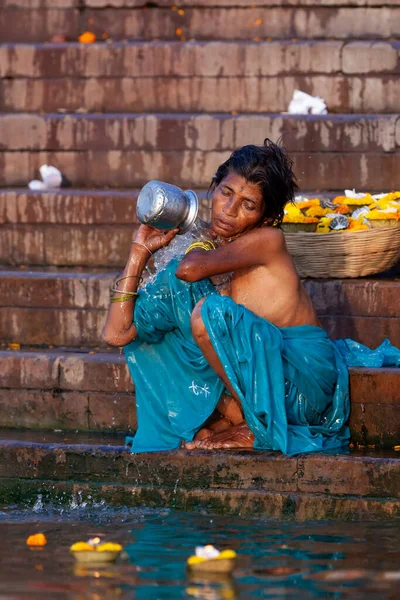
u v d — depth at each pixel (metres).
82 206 14.23
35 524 8.38
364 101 15.27
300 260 11.77
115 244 13.97
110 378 11.05
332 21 16.28
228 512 8.88
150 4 17.00
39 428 11.22
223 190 9.22
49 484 9.42
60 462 9.43
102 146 15.38
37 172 15.66
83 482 9.36
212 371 9.58
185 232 9.41
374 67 15.40
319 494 8.71
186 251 9.41
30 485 9.49
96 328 12.54
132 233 13.91
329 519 8.62
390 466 8.55
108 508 9.06
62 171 15.54
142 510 8.98
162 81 15.92
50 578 6.65
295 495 8.73
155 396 9.72
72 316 12.59
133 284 9.59
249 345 9.06
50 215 14.31
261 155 9.18
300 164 14.55
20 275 12.86
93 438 10.38
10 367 11.37
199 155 14.98
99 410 11.01
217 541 7.71
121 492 9.22
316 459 8.73
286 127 14.62
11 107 16.38
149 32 17.02
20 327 12.76
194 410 9.59
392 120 14.36
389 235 11.69
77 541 7.72
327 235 11.65
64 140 15.50
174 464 9.08
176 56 15.88
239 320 9.10
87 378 11.12
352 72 15.46
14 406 11.29
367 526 8.26
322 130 14.49
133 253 9.59
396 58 15.32
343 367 10.09
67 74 16.25
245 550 7.41
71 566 6.96
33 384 11.29
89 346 12.56
